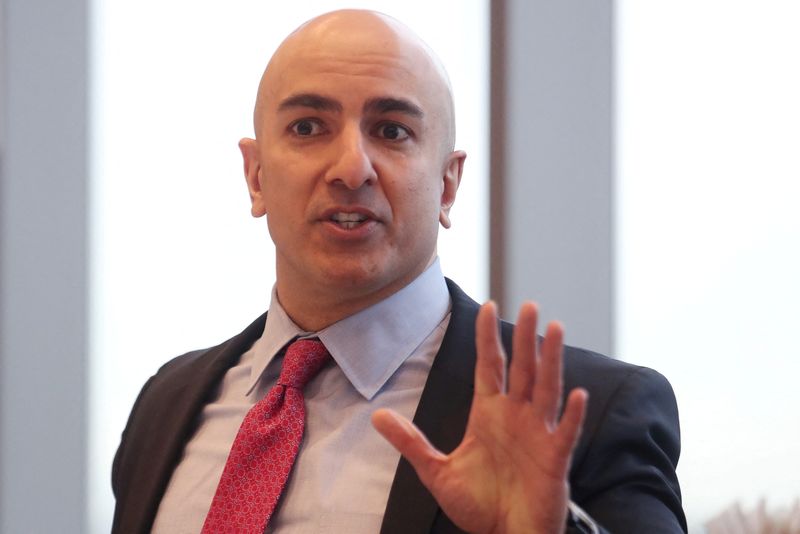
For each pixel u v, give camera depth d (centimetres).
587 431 456
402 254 493
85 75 998
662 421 471
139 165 986
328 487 471
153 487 514
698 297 883
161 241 978
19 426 1001
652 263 901
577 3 939
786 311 855
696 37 899
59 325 992
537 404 372
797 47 870
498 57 944
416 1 961
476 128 948
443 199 535
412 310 509
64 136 997
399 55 493
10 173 1010
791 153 865
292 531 465
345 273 484
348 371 496
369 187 481
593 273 917
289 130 497
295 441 486
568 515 392
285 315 527
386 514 446
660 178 904
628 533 429
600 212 922
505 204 934
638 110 914
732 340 869
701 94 894
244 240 962
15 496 995
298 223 490
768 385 855
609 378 476
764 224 867
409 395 495
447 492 381
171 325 973
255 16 975
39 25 1009
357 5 967
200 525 491
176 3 987
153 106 984
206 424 531
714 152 888
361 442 483
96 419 988
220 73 976
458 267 941
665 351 889
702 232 886
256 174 554
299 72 493
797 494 841
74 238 993
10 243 1011
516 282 927
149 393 578
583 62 934
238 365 554
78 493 991
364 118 487
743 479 853
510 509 377
